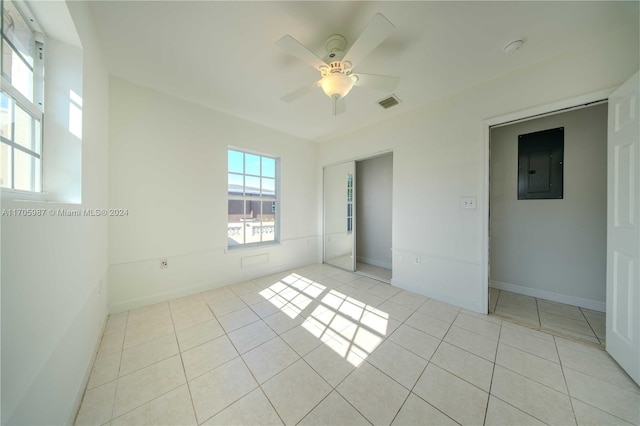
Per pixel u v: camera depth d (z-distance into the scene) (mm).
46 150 1225
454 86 2354
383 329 2043
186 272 2764
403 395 1330
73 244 1190
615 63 1636
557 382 1411
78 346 1260
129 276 2355
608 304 1647
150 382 1421
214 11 1472
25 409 756
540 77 1954
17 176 1003
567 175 2508
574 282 2486
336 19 1530
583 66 1762
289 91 2492
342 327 2080
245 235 3473
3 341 662
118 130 2256
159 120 2518
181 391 1358
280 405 1267
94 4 1421
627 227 1465
